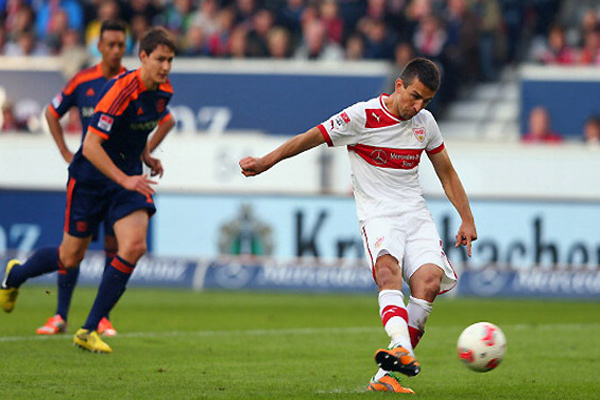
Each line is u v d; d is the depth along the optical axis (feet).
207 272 183.32
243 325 126.31
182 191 184.34
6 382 75.41
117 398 68.49
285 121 203.92
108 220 98.02
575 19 254.88
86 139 89.25
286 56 216.74
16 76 205.57
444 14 226.17
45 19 232.94
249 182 189.88
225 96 204.54
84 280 180.45
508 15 241.76
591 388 77.20
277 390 73.41
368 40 219.20
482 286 180.34
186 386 74.90
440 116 228.84
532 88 206.49
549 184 188.75
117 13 230.89
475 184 189.78
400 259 71.72
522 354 101.55
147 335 111.55
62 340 102.68
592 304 169.89
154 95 91.61
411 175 74.18
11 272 103.40
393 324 67.72
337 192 187.83
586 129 200.23
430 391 74.33
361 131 73.10
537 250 180.75
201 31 220.84
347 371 86.02
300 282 181.78
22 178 192.54
